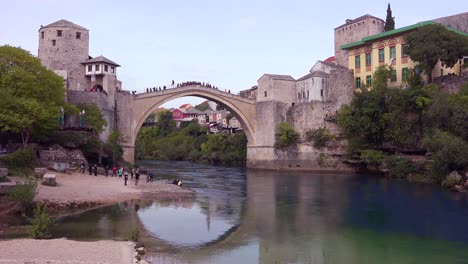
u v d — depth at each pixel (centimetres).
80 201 3241
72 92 5831
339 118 7169
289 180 5906
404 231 2698
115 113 6594
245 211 3369
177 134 12888
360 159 6781
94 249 1956
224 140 9994
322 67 8319
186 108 17125
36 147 4675
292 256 2138
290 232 2653
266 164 7894
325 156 7294
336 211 3388
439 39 6106
